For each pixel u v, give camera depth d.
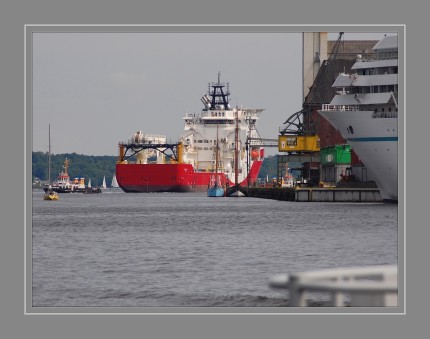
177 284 167.00
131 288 163.50
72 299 153.25
